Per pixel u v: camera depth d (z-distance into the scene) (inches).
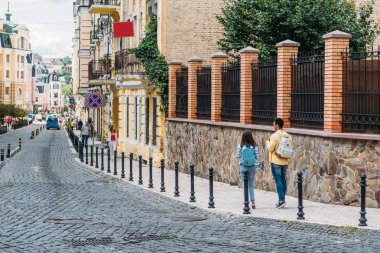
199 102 983.0
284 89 707.4
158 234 474.9
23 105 5831.7
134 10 1446.9
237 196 712.4
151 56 1173.7
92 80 1649.9
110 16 1909.4
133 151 1382.9
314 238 462.3
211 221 547.8
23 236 461.4
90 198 700.7
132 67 1296.8
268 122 761.0
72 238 454.9
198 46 1187.3
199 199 686.5
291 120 702.5
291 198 671.1
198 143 964.6
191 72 1000.2
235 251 409.7
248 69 805.9
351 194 603.8
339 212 569.3
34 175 988.6
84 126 1667.1
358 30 954.7
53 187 808.9
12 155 1501.0
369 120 594.9
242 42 1002.7
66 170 1095.6
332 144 614.5
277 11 949.8
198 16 1186.6
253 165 605.0
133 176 973.2
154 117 1209.4
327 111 623.2
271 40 967.0
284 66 706.8
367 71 598.9
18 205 630.5
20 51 5743.1
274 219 541.0
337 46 615.5
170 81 1106.1
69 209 607.5
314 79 656.4
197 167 969.5
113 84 1672.0
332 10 957.2
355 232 481.4
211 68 920.3
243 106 807.1
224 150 864.3
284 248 421.4
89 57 2898.6
